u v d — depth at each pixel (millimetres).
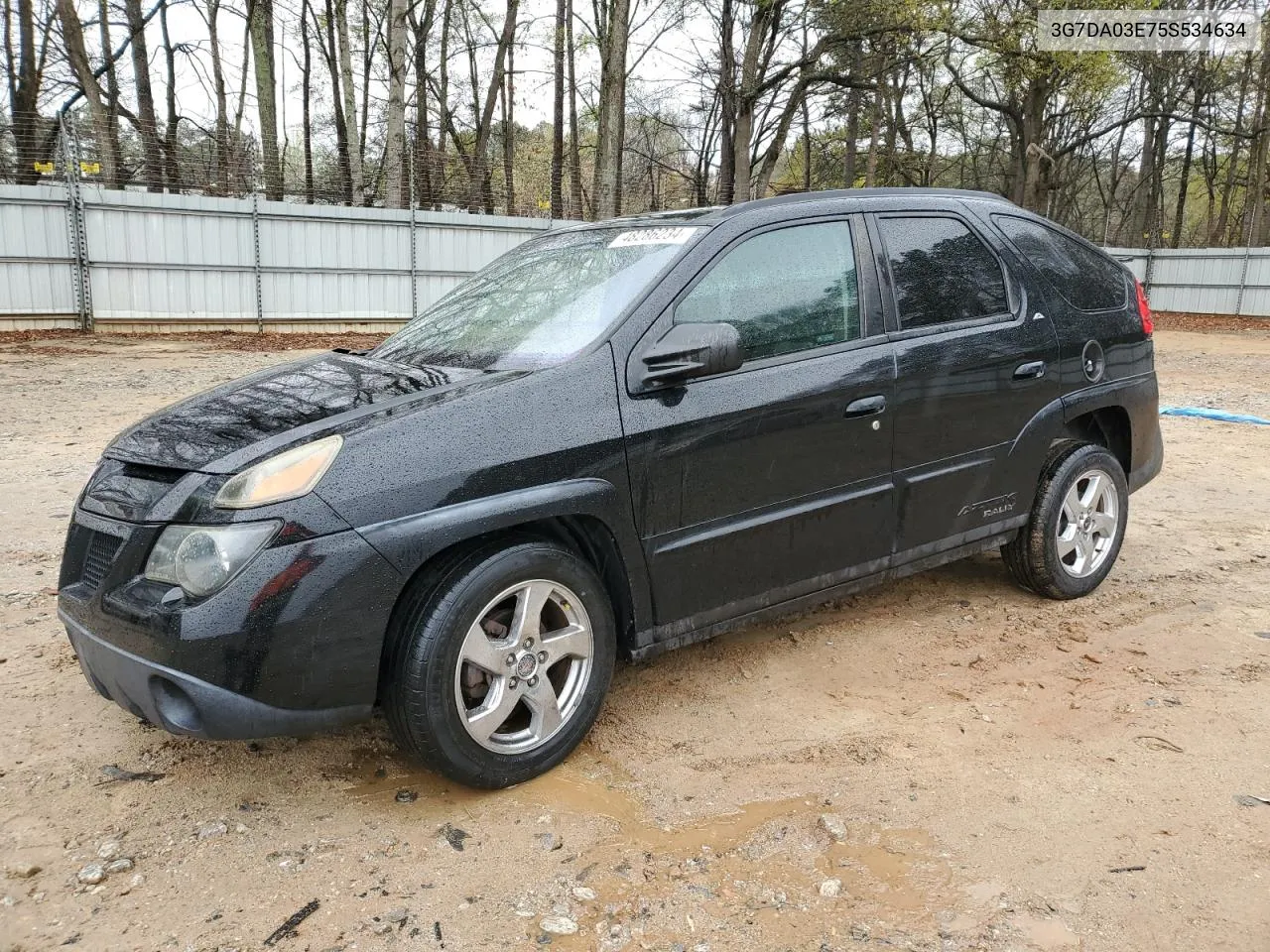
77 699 3445
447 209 26453
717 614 3277
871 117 34688
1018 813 2734
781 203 3500
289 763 3035
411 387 2943
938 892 2383
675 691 3547
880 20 24047
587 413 2881
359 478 2535
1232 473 7371
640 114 35438
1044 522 4230
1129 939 2201
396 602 2639
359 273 22391
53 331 19016
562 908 2326
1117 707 3410
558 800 2820
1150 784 2881
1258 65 36125
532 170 43188
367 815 2744
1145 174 42219
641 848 2580
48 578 4680
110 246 19547
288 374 3311
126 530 2600
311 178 30641
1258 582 4770
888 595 4605
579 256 3580
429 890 2402
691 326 2943
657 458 3004
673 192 39031
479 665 2715
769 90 28062
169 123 30125
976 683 3617
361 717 2621
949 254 3912
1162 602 4477
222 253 20703
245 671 2420
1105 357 4395
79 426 8883
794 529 3377
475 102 36406
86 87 23328
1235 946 2174
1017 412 4012
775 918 2291
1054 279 4266
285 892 2391
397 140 22984
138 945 2195
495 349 3240
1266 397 12273
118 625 2531
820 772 2979
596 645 2984
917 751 3105
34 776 2926
